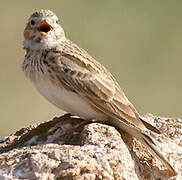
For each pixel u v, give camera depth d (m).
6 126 38.00
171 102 41.50
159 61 44.22
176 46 45.50
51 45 21.20
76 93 20.56
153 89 42.22
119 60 44.12
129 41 45.59
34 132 21.00
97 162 17.69
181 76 43.16
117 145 18.59
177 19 47.81
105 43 45.50
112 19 48.09
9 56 43.06
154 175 19.48
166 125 21.98
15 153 18.17
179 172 19.70
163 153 19.98
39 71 20.81
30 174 17.39
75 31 47.09
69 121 20.92
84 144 18.84
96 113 20.61
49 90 20.78
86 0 50.41
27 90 40.00
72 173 17.23
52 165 17.39
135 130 20.05
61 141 20.25
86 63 20.91
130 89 42.25
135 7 49.44
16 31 45.16
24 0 49.41
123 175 17.91
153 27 47.09
